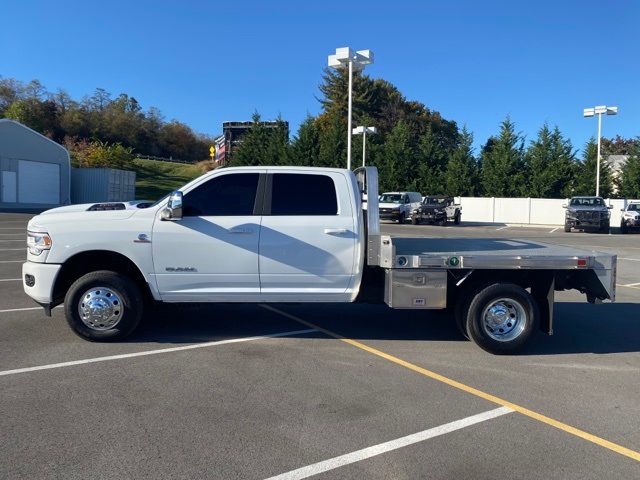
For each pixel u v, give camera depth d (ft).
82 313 21.35
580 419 15.39
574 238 88.69
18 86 286.25
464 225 131.13
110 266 22.52
